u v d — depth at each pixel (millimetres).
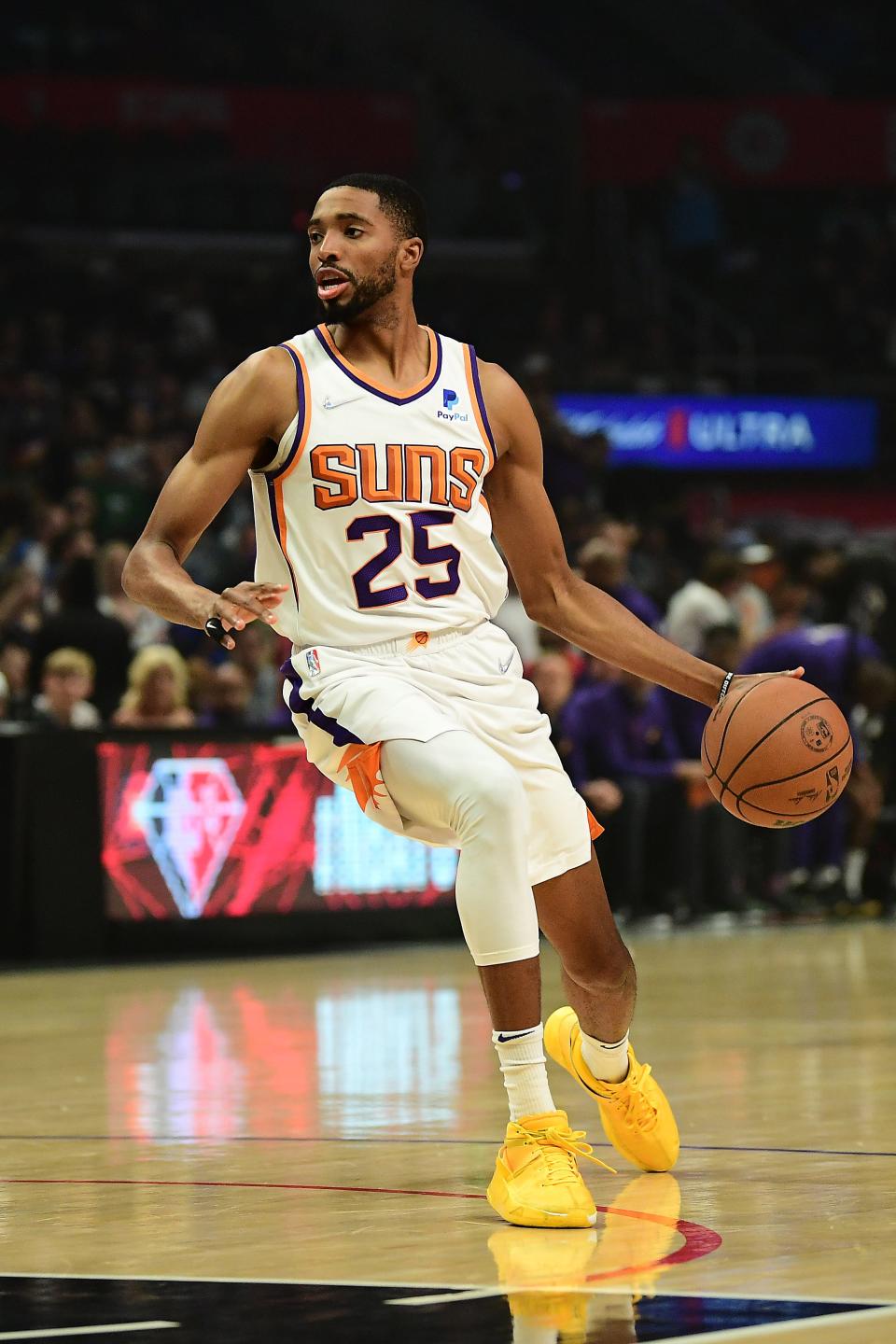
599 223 42000
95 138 39469
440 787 6691
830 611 25297
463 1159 7863
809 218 44688
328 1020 13234
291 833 18891
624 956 7430
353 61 45531
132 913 18094
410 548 7043
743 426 37594
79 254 38688
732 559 23562
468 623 7156
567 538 27906
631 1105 7457
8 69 42344
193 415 34188
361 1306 5297
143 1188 7273
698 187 42125
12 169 38969
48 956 17812
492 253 41344
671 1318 5086
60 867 17891
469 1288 5504
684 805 20984
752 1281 5527
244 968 17344
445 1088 9953
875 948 18141
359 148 40719
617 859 20547
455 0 46219
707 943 18922
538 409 31625
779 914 22062
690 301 42406
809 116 42688
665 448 37094
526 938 6676
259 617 6582
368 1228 6449
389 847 19406
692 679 7500
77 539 23375
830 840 22219
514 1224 6484
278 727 18922
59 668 18938
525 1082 6660
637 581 29234
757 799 7125
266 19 45750
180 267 39344
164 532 7035
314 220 7160
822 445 38125
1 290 37062
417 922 19500
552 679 20141
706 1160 7734
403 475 7027
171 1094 9898
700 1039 11664
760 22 49125
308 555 7082
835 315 42938
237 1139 8461
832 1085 9781
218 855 18531
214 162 39938
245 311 38906
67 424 32375
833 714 7199
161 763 18328
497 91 46188
